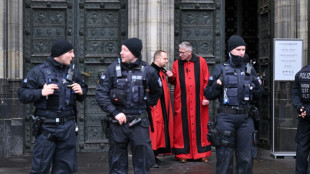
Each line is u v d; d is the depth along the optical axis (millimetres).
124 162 4227
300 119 5133
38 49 7676
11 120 7301
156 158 6488
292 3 7539
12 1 7301
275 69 7062
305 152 5121
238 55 4496
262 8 8102
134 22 7410
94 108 7723
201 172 5914
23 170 6059
